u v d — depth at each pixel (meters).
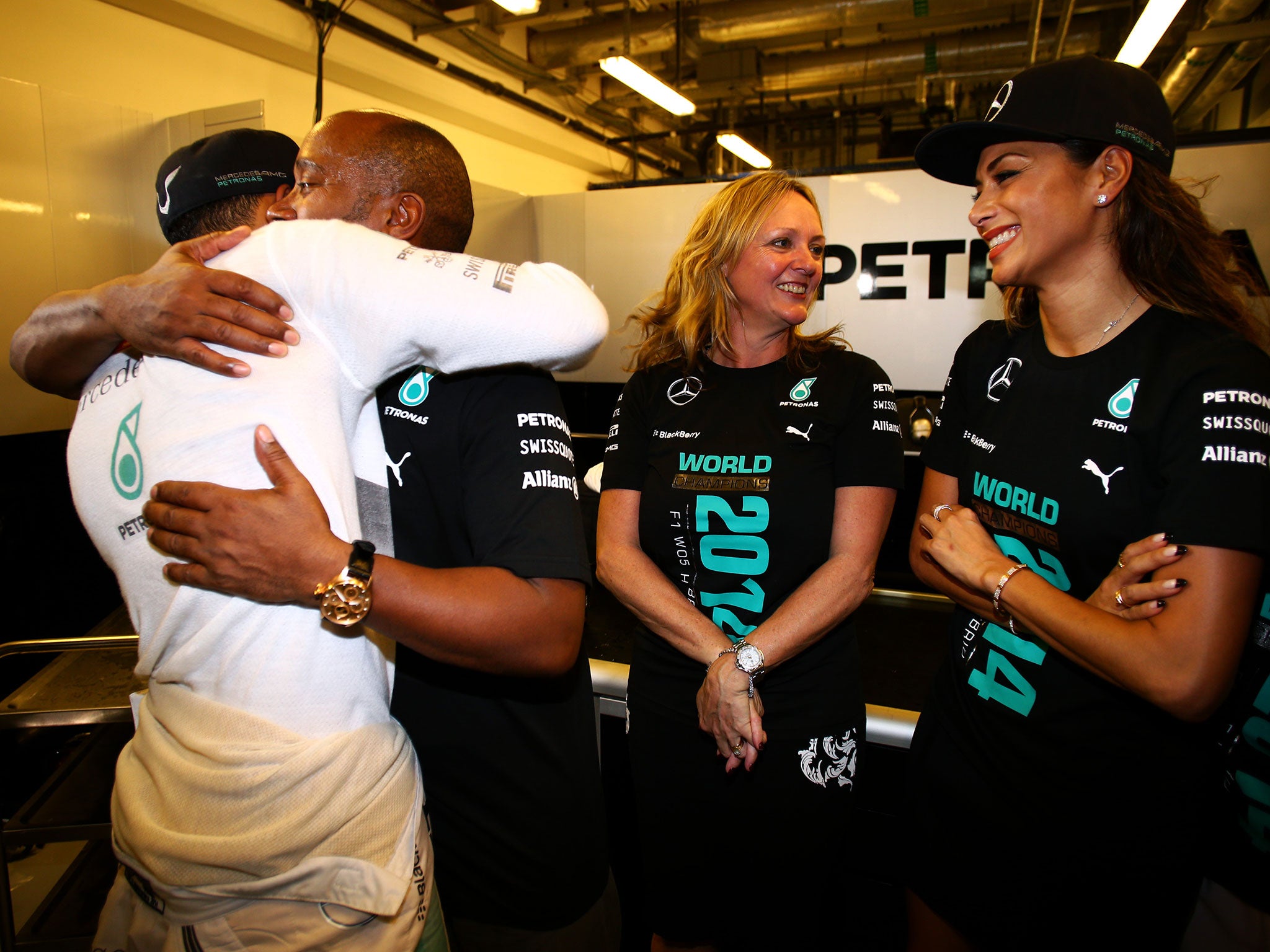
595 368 4.05
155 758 0.62
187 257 0.69
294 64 4.45
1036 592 0.89
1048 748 0.93
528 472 0.72
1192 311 0.85
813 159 9.05
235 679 0.61
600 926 0.92
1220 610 0.76
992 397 1.05
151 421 0.63
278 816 0.59
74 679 1.36
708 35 5.29
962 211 3.29
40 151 3.14
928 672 1.46
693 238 1.32
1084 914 0.92
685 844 1.21
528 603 0.67
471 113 5.70
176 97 3.88
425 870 0.68
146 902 0.64
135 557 0.64
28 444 3.13
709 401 1.28
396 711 0.82
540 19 5.40
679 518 1.23
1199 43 4.26
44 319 0.71
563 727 0.86
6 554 2.97
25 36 3.26
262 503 0.58
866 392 1.22
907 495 2.83
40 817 1.22
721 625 1.21
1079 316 0.93
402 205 0.76
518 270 0.68
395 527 0.78
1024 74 0.90
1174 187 0.87
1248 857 0.90
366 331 0.65
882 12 4.88
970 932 1.01
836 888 1.44
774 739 1.15
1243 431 0.77
